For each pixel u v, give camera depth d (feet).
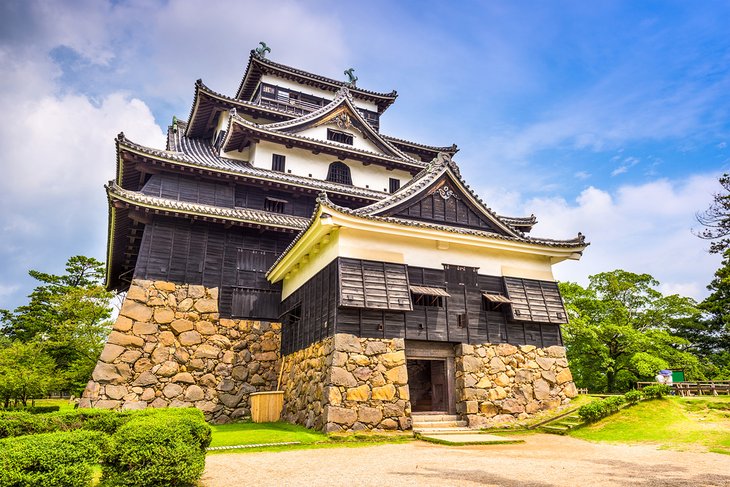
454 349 54.60
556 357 58.80
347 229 51.60
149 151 67.46
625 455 34.76
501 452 36.73
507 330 57.16
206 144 100.37
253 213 73.36
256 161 83.87
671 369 98.68
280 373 64.85
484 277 58.08
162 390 59.41
